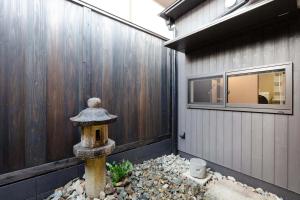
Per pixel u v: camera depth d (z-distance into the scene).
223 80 3.48
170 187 2.93
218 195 2.82
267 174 2.86
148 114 4.14
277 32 2.72
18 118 2.32
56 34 2.64
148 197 2.61
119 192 2.66
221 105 3.51
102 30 3.22
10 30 2.23
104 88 3.27
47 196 2.56
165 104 4.56
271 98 2.84
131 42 3.74
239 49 3.22
